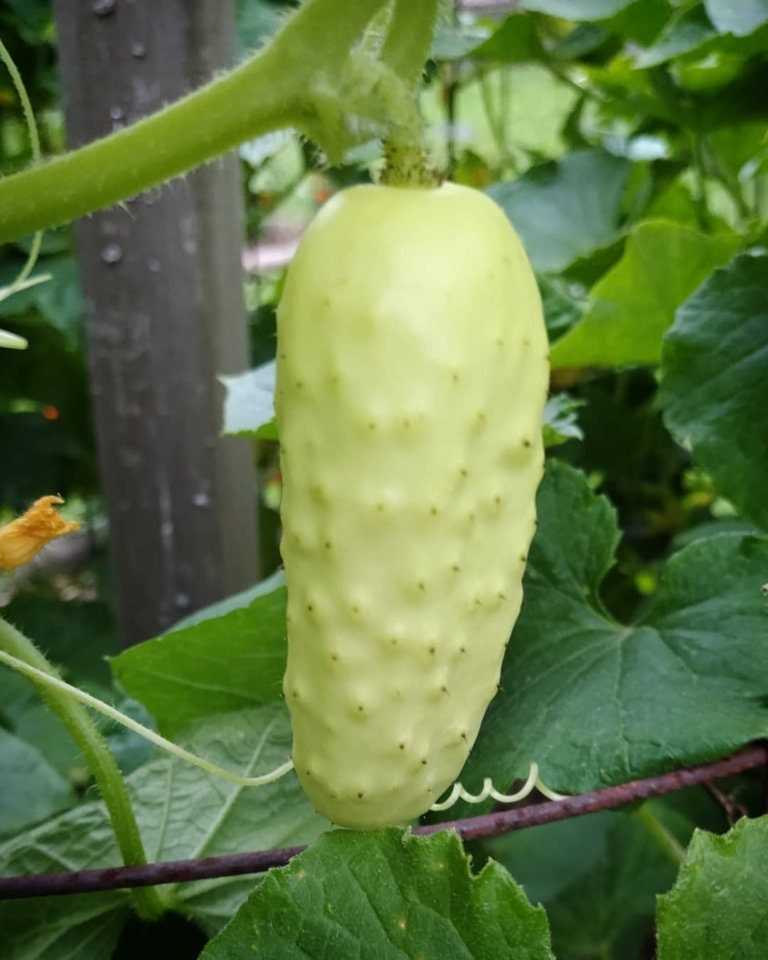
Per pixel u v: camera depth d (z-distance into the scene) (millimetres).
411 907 193
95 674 581
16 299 509
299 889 196
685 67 425
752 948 190
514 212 524
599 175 525
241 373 417
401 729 169
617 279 372
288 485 167
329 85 167
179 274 381
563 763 238
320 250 163
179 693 303
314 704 170
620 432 548
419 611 164
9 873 272
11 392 639
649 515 567
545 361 173
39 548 213
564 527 301
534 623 287
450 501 161
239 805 286
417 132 168
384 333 157
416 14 169
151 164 175
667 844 328
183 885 271
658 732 235
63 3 355
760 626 254
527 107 869
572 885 465
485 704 184
